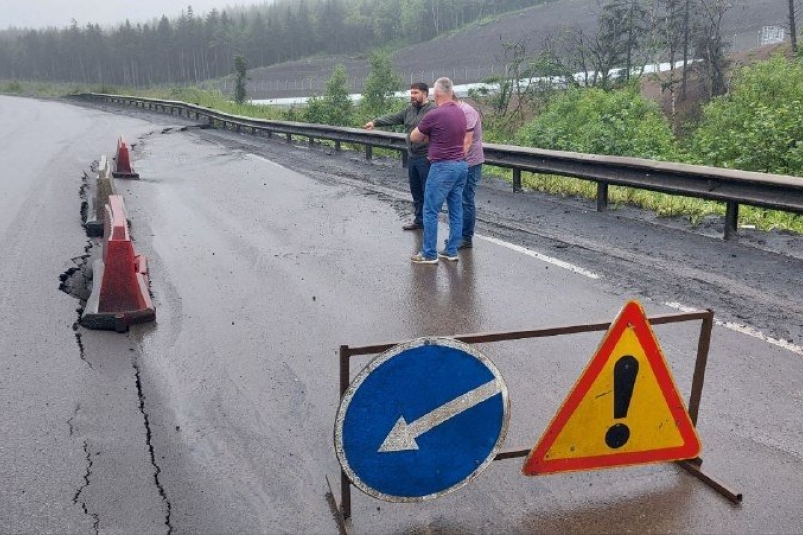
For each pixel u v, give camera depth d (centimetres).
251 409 462
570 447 362
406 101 4450
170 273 770
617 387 361
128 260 608
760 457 398
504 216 1002
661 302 632
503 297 671
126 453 408
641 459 374
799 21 7500
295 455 408
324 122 3719
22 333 589
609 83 4653
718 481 371
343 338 581
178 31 17850
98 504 361
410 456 338
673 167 871
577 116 2492
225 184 1388
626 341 356
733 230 823
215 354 549
